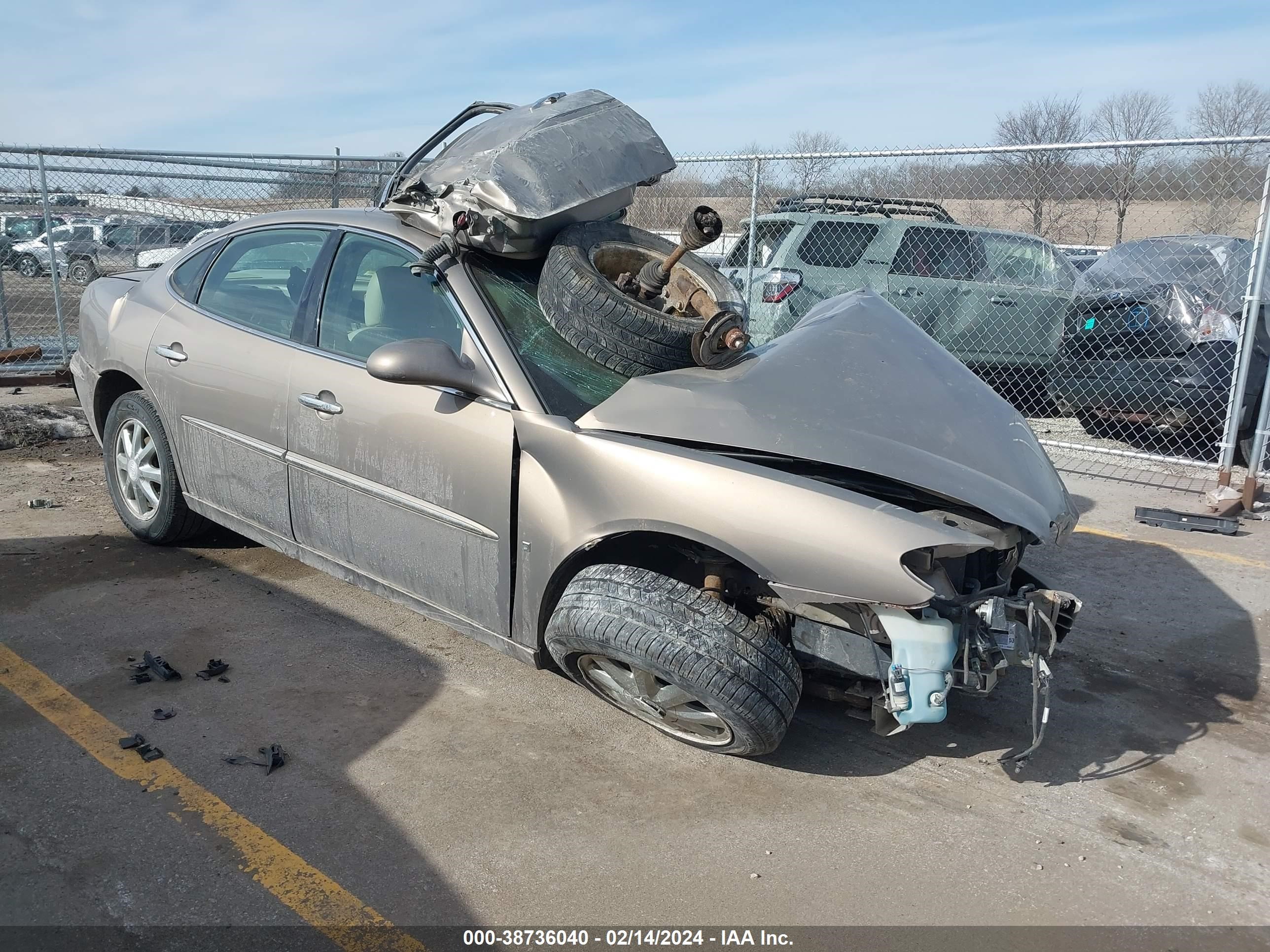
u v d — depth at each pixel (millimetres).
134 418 4488
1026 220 8672
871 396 3201
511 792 2932
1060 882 2639
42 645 3691
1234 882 2670
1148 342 6988
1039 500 3105
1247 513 6184
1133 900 2578
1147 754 3328
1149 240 7711
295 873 2533
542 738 3232
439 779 2979
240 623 3965
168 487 4398
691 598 2836
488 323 3242
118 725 3174
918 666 2682
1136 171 6926
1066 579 4965
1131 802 3037
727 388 3088
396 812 2807
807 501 2703
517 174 3424
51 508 5262
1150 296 7023
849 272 8328
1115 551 5441
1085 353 7391
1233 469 7156
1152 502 6488
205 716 3258
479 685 3564
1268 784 3166
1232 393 6344
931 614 2699
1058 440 8148
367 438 3426
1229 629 4402
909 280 8406
